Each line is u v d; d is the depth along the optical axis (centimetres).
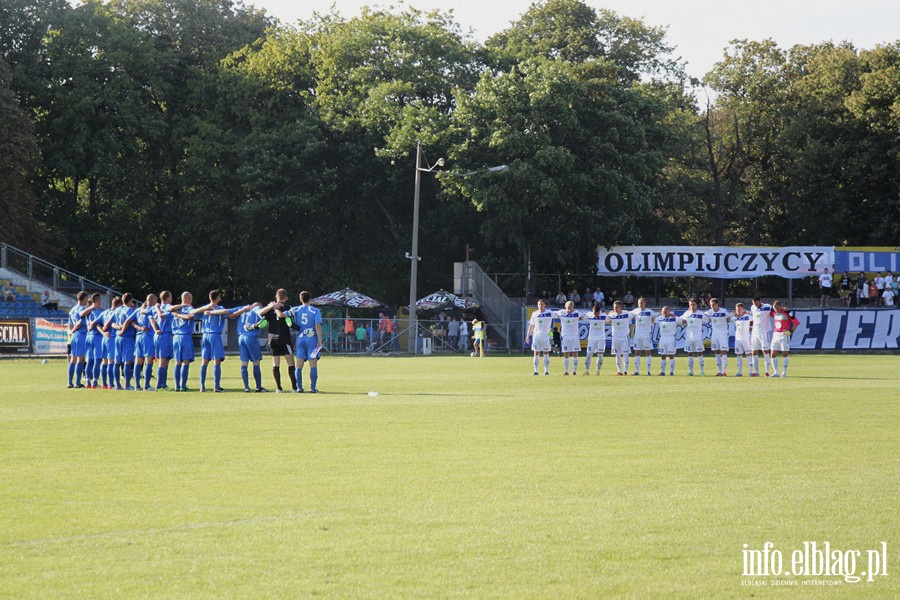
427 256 8350
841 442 1767
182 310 3112
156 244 8312
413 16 8575
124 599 857
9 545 1028
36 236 7438
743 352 4166
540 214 7362
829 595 872
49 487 1331
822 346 6706
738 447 1702
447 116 7556
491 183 7125
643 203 7419
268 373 4153
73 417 2220
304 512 1174
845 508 1191
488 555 987
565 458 1576
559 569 940
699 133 8631
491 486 1332
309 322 2980
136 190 8175
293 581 905
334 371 4294
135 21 8500
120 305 3222
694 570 937
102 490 1310
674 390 3084
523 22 9175
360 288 8438
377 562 963
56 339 5669
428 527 1099
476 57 8394
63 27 7850
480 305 7194
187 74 8444
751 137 8512
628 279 7806
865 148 7938
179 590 882
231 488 1322
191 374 4075
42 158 7862
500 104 7238
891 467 1486
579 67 7788
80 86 7756
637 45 8900
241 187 8106
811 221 8225
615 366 5078
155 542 1038
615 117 7362
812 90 8381
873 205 8056
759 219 8594
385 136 7769
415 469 1470
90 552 1002
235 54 8244
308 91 8338
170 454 1623
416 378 3747
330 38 8288
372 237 8494
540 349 4116
